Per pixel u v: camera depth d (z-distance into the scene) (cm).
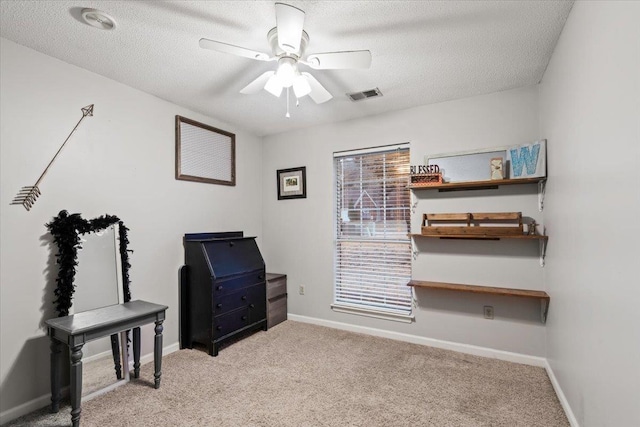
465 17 174
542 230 252
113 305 225
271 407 198
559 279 206
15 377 192
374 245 336
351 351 285
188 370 249
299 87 201
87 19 173
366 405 200
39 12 167
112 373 227
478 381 229
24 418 188
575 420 172
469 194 283
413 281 299
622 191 114
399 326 315
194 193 318
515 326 264
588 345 150
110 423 182
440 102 297
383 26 182
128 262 248
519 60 221
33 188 203
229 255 314
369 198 341
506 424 181
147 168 274
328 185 360
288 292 387
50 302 208
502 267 270
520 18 175
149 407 198
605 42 126
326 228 361
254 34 190
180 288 297
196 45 201
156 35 190
